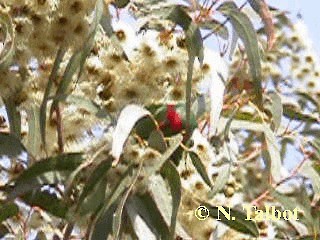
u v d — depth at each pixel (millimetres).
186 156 1255
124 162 1202
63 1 1196
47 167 1244
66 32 1198
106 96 1240
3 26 1202
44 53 1212
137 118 1176
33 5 1199
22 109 1281
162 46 1254
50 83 1227
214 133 1327
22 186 1242
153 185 1229
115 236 1156
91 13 1207
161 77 1243
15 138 1291
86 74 1240
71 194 1255
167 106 1260
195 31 1271
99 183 1204
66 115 1280
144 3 1313
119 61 1238
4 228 1341
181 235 1229
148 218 1223
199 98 1304
